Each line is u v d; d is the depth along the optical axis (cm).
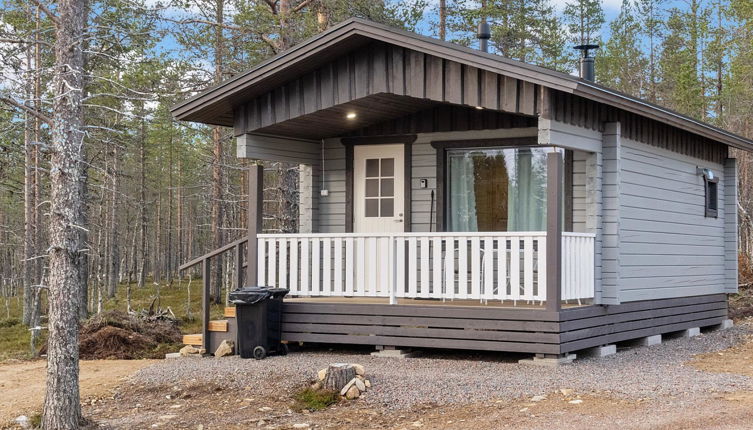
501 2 2738
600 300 1070
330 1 1733
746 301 1969
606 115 1083
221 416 781
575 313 985
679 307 1306
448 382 848
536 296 955
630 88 3534
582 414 712
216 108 1140
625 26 3616
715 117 3041
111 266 2744
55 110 729
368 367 941
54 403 729
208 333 1113
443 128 1196
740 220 2883
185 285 3334
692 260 1367
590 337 1024
